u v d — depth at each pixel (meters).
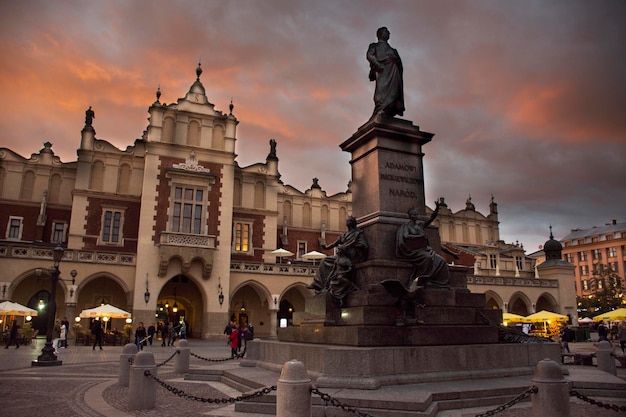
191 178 39.62
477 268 53.69
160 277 37.22
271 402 9.05
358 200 13.73
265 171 47.09
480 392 9.18
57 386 12.86
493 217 62.00
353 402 8.15
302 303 46.16
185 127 40.78
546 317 37.50
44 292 37.59
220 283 38.94
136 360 9.79
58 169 43.03
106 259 36.41
